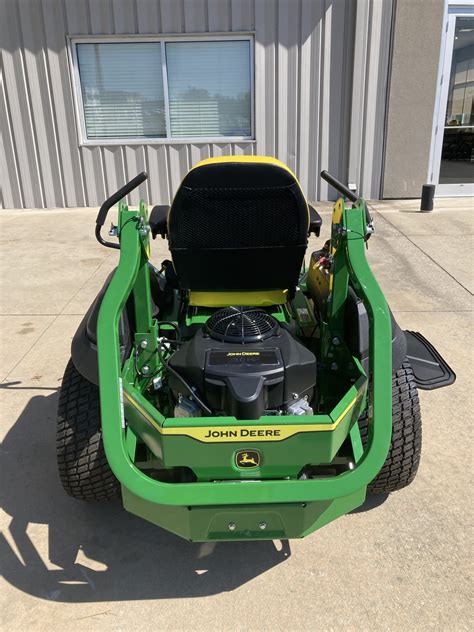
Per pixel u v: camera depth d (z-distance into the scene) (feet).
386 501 8.56
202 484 5.92
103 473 7.70
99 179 28.35
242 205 7.53
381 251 20.94
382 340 6.50
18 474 9.23
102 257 20.77
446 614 6.73
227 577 7.33
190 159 28.17
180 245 7.88
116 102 27.43
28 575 7.37
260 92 26.94
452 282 17.90
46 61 26.37
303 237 7.85
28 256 20.98
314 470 7.40
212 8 25.63
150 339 7.93
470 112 28.50
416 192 29.14
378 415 6.22
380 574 7.30
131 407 6.62
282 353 6.85
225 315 7.45
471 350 13.37
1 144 27.86
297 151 27.99
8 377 12.32
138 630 6.61
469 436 10.09
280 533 6.26
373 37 26.23
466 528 8.02
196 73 26.89
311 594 7.04
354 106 27.02
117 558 7.64
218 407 6.63
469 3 26.40
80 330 8.00
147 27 25.86
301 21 25.93
